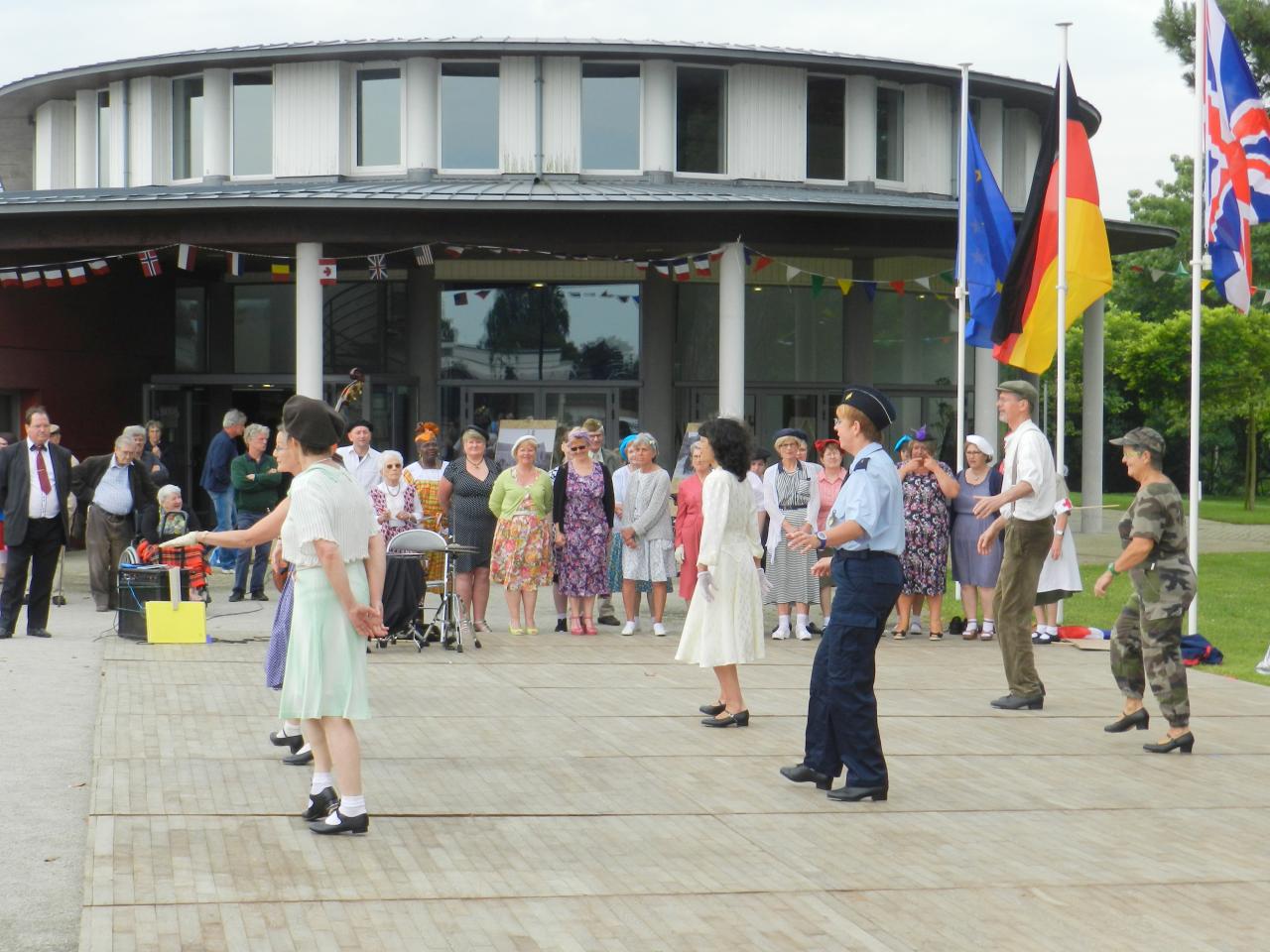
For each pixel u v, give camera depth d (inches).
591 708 408.8
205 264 1042.7
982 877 255.3
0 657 482.9
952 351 1084.5
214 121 1028.5
